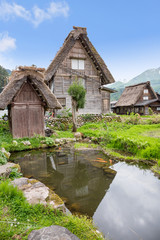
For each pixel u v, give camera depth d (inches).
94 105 739.4
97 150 307.1
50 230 80.8
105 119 637.9
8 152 277.4
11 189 113.5
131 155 261.3
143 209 124.7
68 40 670.5
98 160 248.2
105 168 214.7
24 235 80.3
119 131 417.4
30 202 110.7
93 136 402.6
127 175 190.5
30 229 84.1
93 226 104.3
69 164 233.5
